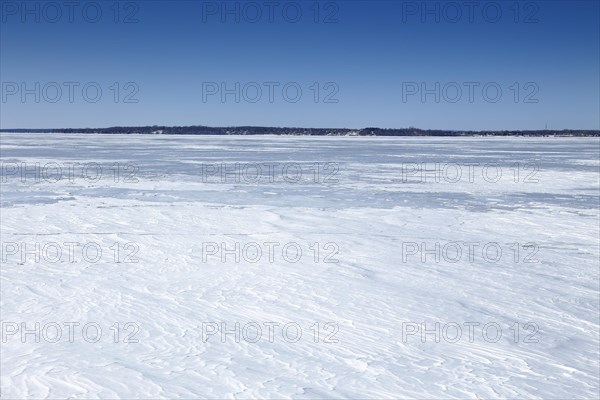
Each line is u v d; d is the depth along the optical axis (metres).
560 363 6.57
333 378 5.97
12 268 10.30
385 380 5.96
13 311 7.96
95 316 7.80
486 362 6.54
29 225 14.48
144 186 23.64
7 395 5.38
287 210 17.83
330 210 17.98
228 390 5.61
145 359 6.35
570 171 32.53
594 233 14.61
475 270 10.77
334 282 9.77
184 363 6.26
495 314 8.27
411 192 22.78
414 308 8.46
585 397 5.71
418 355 6.69
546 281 10.06
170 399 5.37
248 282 9.67
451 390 5.77
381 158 44.97
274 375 6.00
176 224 15.03
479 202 20.16
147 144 74.75
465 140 109.25
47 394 5.41
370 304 8.60
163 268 10.54
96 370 6.01
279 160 41.69
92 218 15.66
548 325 7.86
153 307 8.23
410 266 11.01
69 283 9.40
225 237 13.45
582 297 9.15
